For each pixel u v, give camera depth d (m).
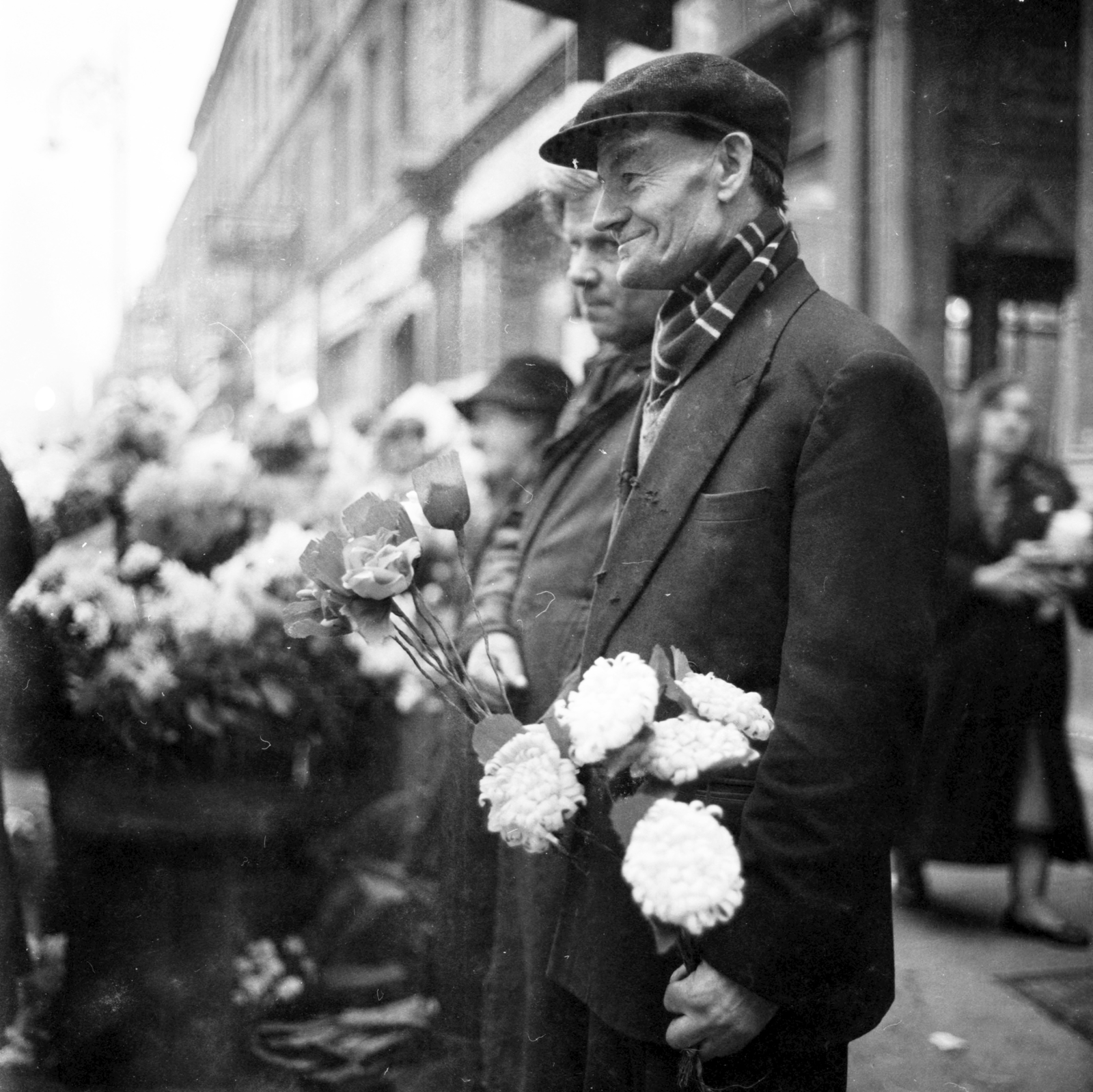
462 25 3.91
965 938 2.53
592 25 3.32
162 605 1.78
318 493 1.92
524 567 1.79
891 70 3.86
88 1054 1.88
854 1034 1.12
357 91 4.19
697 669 1.15
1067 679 2.62
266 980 1.90
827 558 1.08
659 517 1.20
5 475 1.81
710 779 1.17
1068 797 2.57
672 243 1.23
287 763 1.87
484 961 1.87
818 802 1.04
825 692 1.05
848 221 4.01
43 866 2.09
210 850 1.87
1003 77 3.91
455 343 3.29
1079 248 3.83
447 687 1.56
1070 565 2.57
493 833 1.86
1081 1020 2.12
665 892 0.92
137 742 1.81
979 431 2.64
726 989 1.07
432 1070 1.87
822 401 1.11
